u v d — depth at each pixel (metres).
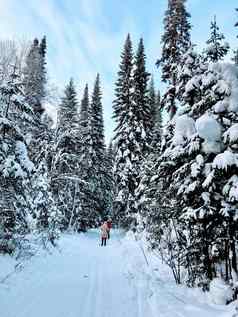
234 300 7.55
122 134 27.00
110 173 38.28
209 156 8.59
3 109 11.41
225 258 8.91
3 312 6.21
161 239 14.79
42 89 30.06
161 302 7.71
